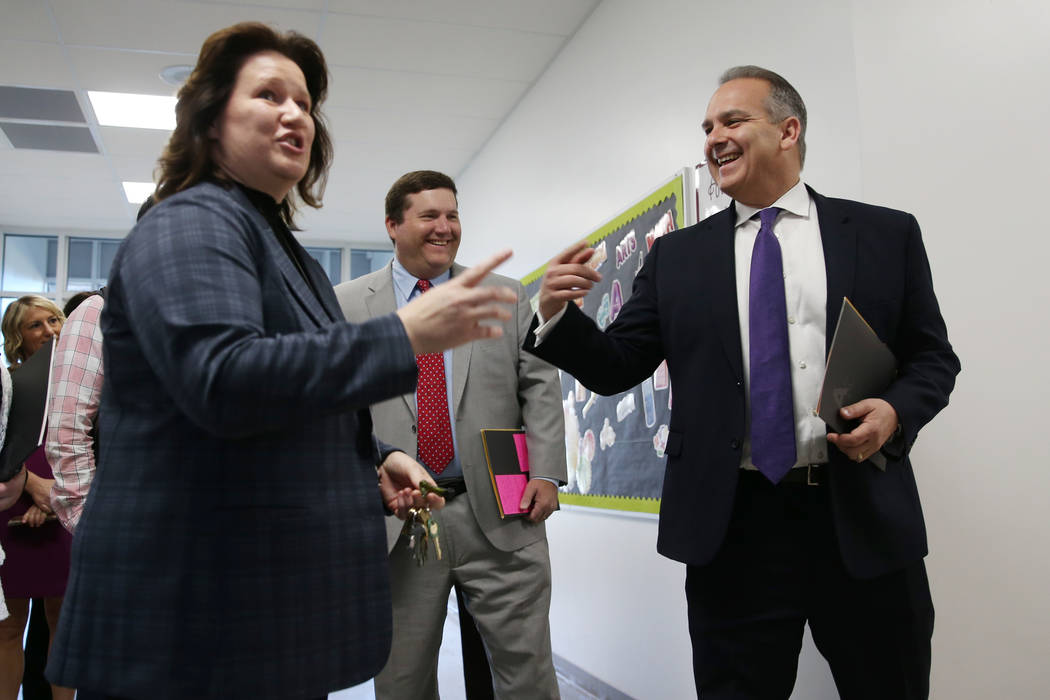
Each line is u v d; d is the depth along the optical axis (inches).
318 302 44.0
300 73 45.3
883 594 57.4
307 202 54.0
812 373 60.2
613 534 141.2
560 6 158.6
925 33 83.8
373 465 44.1
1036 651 72.4
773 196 65.4
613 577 140.6
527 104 195.8
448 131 219.0
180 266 35.8
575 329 62.5
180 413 37.6
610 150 150.6
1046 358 72.9
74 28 163.6
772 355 60.4
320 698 37.8
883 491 57.7
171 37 167.6
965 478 78.2
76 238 317.1
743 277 64.7
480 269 37.2
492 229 219.3
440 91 194.5
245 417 33.9
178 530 36.6
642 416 129.8
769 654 59.7
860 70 89.4
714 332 63.1
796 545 59.2
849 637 58.6
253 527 37.2
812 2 98.0
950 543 78.8
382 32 166.6
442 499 50.6
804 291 61.9
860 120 88.9
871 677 58.1
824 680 87.8
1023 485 74.2
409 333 35.9
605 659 142.9
